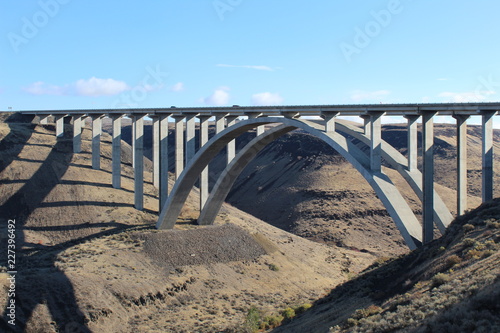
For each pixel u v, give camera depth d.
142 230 54.34
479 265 20.98
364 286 30.62
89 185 64.25
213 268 47.91
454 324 14.58
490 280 17.23
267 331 30.75
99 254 46.44
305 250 61.19
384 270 33.03
